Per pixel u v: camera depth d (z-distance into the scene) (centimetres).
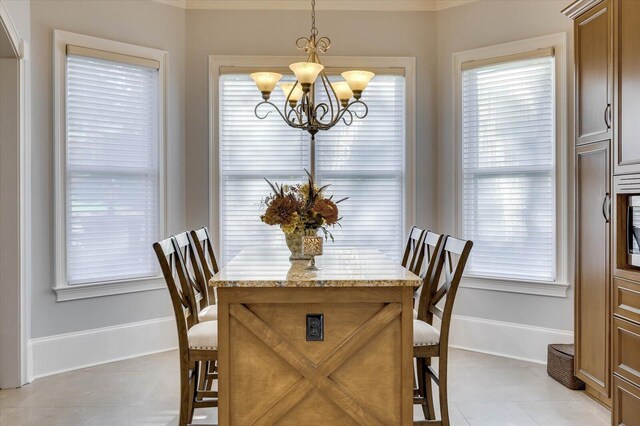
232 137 418
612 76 262
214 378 287
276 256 289
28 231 328
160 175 399
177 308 228
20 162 317
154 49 395
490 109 395
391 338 202
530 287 374
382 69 414
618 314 251
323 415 202
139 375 343
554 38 363
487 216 398
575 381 313
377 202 422
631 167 246
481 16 394
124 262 387
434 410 282
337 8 415
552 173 370
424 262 295
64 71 354
